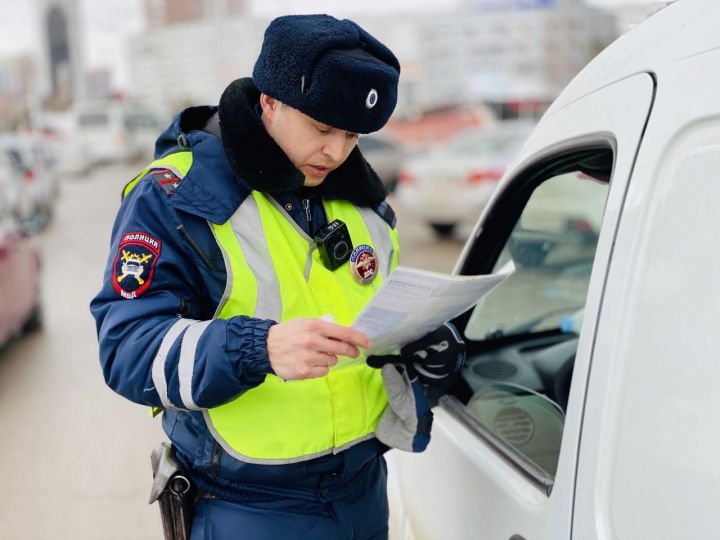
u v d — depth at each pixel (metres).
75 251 10.14
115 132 24.83
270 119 1.29
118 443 4.16
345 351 1.13
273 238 1.29
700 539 0.94
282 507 1.33
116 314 1.20
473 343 2.03
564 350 2.04
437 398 1.43
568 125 1.38
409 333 1.28
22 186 11.55
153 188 1.25
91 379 5.16
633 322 1.05
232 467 1.28
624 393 1.06
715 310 0.94
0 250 5.45
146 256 1.22
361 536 1.42
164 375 1.16
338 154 1.28
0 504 3.53
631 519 1.03
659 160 1.05
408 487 1.83
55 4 113.56
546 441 1.51
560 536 1.16
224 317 1.26
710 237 0.96
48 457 4.01
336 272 1.38
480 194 9.73
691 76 1.03
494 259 1.90
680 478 0.97
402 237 10.32
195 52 75.25
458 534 1.52
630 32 1.28
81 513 3.45
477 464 1.48
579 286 2.39
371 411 1.38
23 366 5.47
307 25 1.22
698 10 1.09
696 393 0.96
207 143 1.29
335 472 1.35
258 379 1.15
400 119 23.17
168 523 1.36
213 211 1.24
